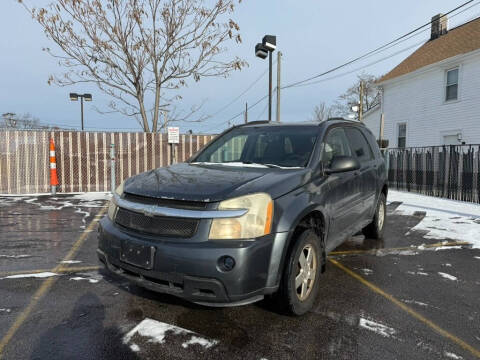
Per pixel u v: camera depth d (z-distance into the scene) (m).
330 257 4.75
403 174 13.55
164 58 10.52
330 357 2.46
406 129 19.64
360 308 3.23
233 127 4.83
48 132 9.95
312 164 3.52
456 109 16.34
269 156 3.89
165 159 10.95
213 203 2.68
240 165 3.77
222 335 2.73
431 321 3.00
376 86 22.00
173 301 3.32
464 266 4.42
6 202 8.65
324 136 3.96
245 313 3.11
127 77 10.52
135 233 2.84
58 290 3.54
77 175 10.28
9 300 3.30
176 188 2.89
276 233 2.74
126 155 10.63
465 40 16.86
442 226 6.70
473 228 6.52
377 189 5.24
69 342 2.60
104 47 9.73
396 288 3.71
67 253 4.75
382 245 5.35
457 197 10.51
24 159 9.85
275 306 3.07
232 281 2.52
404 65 20.47
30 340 2.62
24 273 4.01
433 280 3.95
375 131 23.84
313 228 3.32
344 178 3.97
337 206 3.76
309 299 3.13
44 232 5.86
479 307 3.28
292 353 2.50
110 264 3.02
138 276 2.83
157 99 10.98
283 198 2.91
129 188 3.15
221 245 2.55
